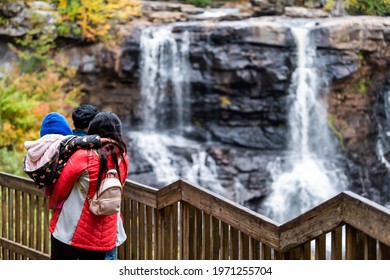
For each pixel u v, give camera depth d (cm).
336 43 1680
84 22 1598
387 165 1811
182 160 1648
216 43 1667
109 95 1669
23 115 1392
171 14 1758
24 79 1507
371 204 299
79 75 1616
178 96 1719
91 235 396
